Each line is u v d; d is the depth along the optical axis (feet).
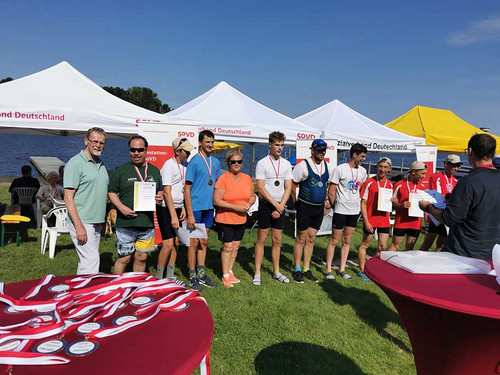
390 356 11.00
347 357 10.74
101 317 4.38
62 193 25.43
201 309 4.75
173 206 13.56
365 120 33.14
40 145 177.37
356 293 15.70
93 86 22.67
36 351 3.52
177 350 3.65
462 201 8.27
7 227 24.41
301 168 15.65
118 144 228.22
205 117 24.02
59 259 18.37
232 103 26.81
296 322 12.64
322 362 10.32
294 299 14.60
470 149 8.82
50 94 20.44
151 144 19.54
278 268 16.79
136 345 3.74
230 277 15.98
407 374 10.09
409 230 16.89
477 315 4.55
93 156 11.38
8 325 4.12
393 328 12.77
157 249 20.59
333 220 17.10
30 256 18.70
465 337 5.05
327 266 17.47
